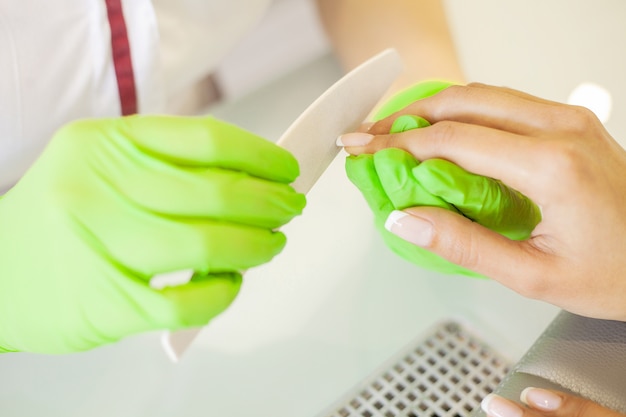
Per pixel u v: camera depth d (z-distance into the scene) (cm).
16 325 37
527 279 35
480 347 41
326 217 48
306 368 41
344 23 60
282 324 43
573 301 36
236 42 58
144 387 41
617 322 36
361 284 45
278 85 59
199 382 41
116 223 33
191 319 33
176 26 51
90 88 48
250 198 34
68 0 45
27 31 44
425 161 36
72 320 35
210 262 33
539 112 36
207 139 34
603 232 34
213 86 74
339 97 38
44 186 34
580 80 49
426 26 58
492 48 52
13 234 36
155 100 51
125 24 47
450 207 37
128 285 33
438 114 38
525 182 34
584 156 34
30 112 46
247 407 40
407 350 41
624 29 49
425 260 42
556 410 34
